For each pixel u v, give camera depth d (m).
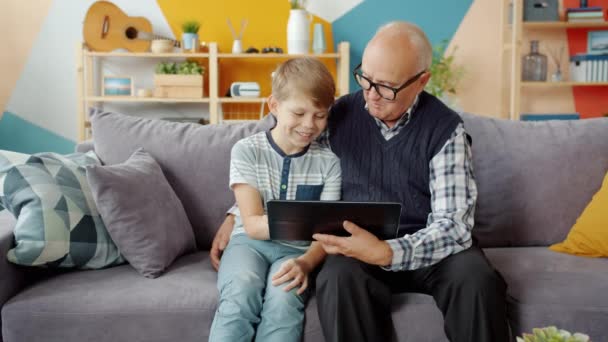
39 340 1.22
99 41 3.82
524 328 1.24
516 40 3.73
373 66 1.27
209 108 4.10
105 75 3.80
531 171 1.68
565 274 1.36
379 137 1.39
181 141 1.69
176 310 1.22
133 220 1.37
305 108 1.32
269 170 1.41
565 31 4.13
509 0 4.00
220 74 4.11
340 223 1.18
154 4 4.02
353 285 1.15
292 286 1.22
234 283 1.22
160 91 3.74
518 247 1.67
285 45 4.13
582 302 1.23
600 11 3.86
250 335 1.18
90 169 1.36
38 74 3.96
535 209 1.66
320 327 1.21
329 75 1.37
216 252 1.47
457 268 1.17
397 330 1.21
